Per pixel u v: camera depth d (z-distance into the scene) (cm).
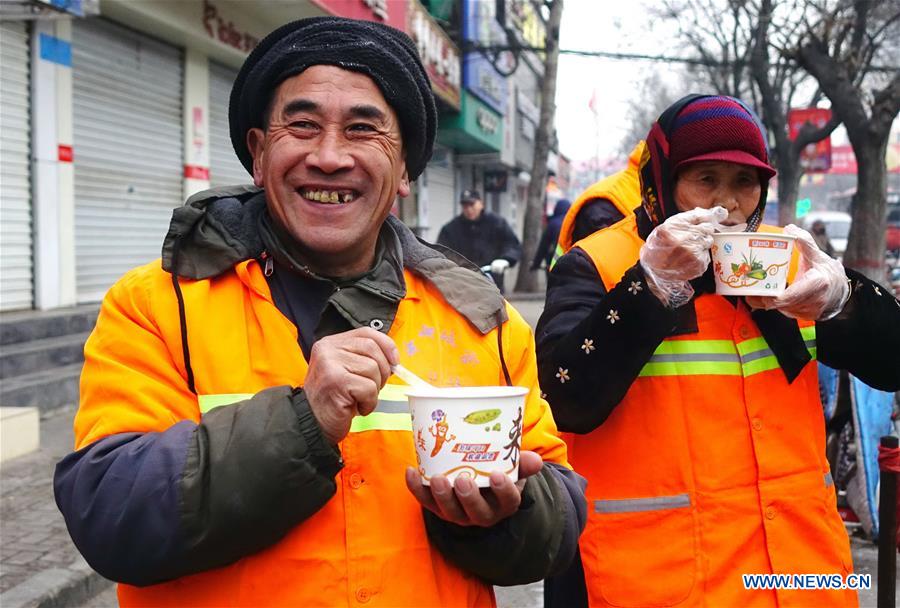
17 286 811
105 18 930
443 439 134
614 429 212
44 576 380
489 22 2245
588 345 200
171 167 1071
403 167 164
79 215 902
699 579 200
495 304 166
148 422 139
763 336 211
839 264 202
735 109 212
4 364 684
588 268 224
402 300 159
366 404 130
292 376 146
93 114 918
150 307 145
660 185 219
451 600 150
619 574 205
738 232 195
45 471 539
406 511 146
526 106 3219
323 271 159
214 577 138
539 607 398
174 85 1072
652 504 205
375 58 150
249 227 156
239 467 127
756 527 202
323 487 132
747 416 207
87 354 147
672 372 208
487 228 1067
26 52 812
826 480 214
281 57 149
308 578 138
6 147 790
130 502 128
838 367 227
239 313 149
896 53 1958
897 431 445
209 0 1051
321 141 148
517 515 145
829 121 1872
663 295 194
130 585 138
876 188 1297
